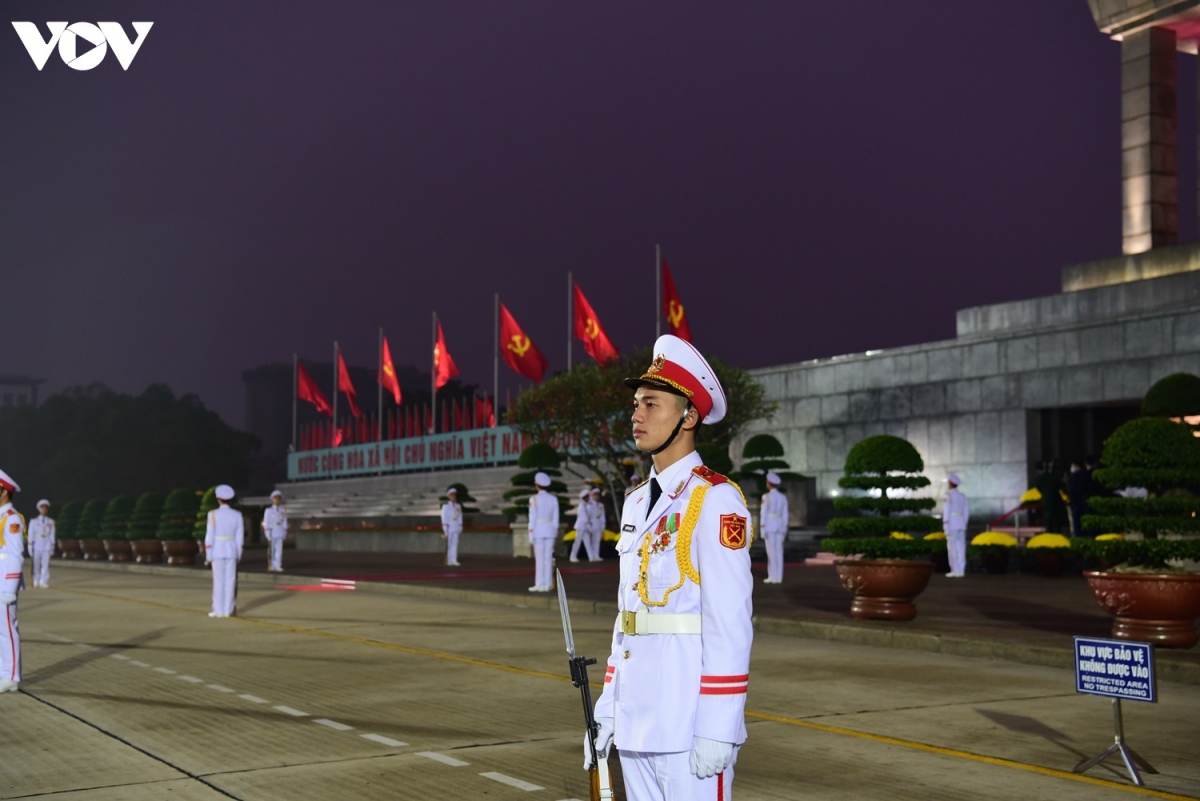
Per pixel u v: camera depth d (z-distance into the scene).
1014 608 18.31
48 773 7.97
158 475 94.94
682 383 4.24
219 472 98.56
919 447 41.81
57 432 99.25
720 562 4.05
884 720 9.74
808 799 7.21
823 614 17.34
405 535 48.91
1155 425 13.70
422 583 25.64
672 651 4.08
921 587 16.28
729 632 4.02
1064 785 7.55
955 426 40.62
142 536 42.38
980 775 7.82
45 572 29.38
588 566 33.53
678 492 4.21
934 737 9.05
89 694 11.30
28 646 15.36
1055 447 38.56
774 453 40.38
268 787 7.53
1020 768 8.02
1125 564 13.43
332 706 10.52
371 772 7.93
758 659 13.60
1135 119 38.97
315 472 84.31
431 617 19.22
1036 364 38.16
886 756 8.39
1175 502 13.28
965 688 11.42
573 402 40.97
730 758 4.02
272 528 32.91
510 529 43.22
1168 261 37.28
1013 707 10.35
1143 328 35.16
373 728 9.48
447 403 109.12
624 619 4.24
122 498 45.28
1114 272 38.84
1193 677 11.55
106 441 95.50
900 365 42.69
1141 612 12.75
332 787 7.52
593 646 15.05
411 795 7.31
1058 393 37.44
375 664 13.30
